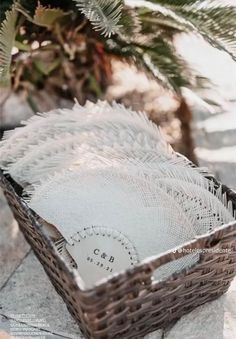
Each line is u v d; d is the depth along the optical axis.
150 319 0.80
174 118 1.19
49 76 1.20
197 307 0.88
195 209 0.83
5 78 0.96
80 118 0.93
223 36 0.93
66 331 0.86
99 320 0.73
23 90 1.23
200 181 0.83
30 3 1.04
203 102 0.96
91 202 0.84
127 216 0.84
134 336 0.82
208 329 0.85
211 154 1.15
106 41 1.08
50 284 0.93
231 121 1.22
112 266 0.82
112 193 0.85
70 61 1.17
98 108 0.94
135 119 0.92
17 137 0.90
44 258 0.84
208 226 0.82
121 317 0.75
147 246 0.83
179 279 0.76
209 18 0.94
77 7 1.05
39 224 0.77
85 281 0.81
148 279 0.72
